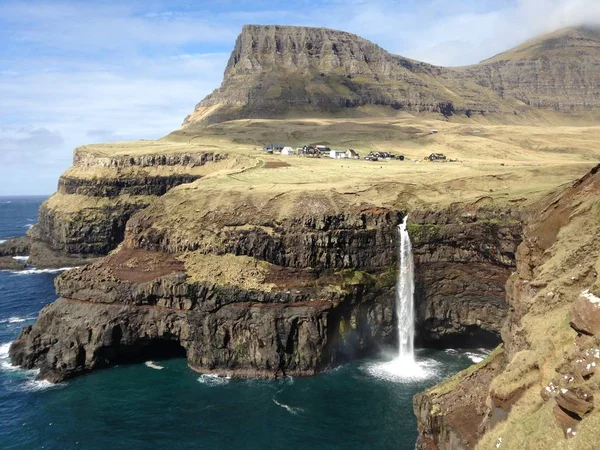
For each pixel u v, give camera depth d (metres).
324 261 86.00
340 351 83.00
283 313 78.94
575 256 46.34
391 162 153.38
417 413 53.03
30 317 107.81
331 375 78.00
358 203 93.12
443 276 88.56
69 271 90.94
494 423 39.25
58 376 76.75
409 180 105.56
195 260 88.12
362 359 85.38
